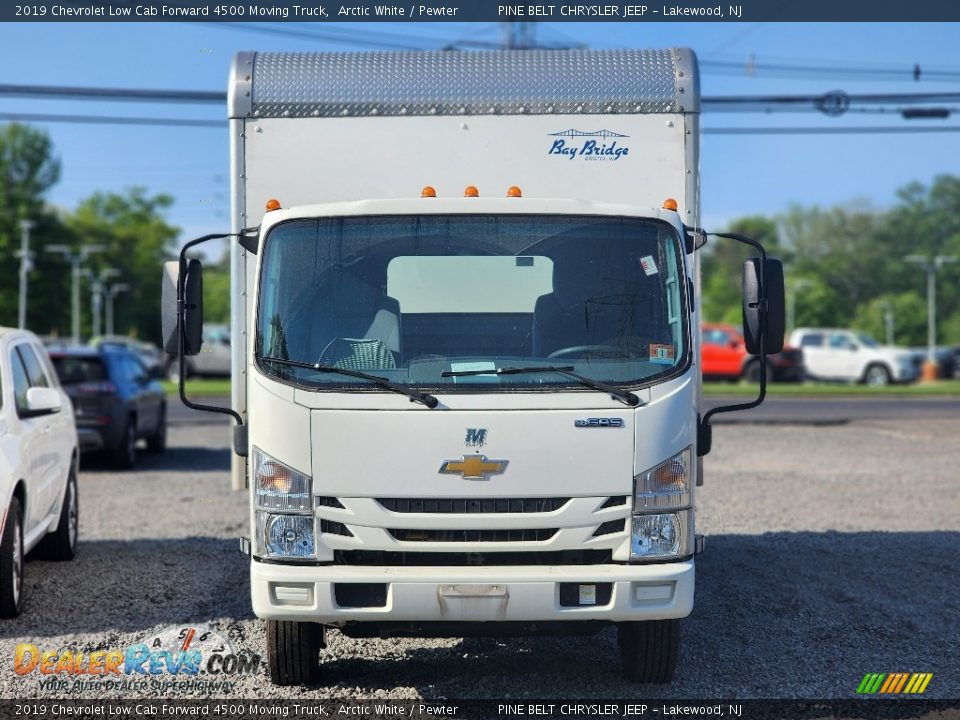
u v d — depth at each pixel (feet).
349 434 18.39
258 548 18.63
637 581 18.34
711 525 37.73
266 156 23.20
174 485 49.32
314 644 20.57
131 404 55.26
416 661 22.41
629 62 23.62
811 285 411.54
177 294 19.39
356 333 19.19
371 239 19.58
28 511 27.40
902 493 45.44
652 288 19.45
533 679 21.22
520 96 23.32
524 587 18.20
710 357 132.98
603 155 23.29
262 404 18.70
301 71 23.45
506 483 18.28
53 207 363.76
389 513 18.29
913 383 143.64
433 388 18.45
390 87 23.35
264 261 19.52
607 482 18.42
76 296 325.21
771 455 59.11
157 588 28.63
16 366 29.04
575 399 18.48
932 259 431.84
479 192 23.21
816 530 36.78
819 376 140.15
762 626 24.94
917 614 25.98
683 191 23.31
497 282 19.44
